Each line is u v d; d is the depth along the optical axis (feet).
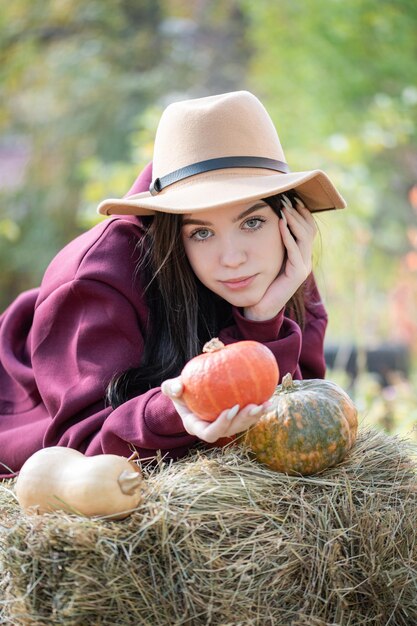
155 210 6.88
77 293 7.01
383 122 21.94
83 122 37.88
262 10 30.55
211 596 5.35
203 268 6.80
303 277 6.97
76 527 5.22
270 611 5.52
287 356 6.91
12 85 37.32
